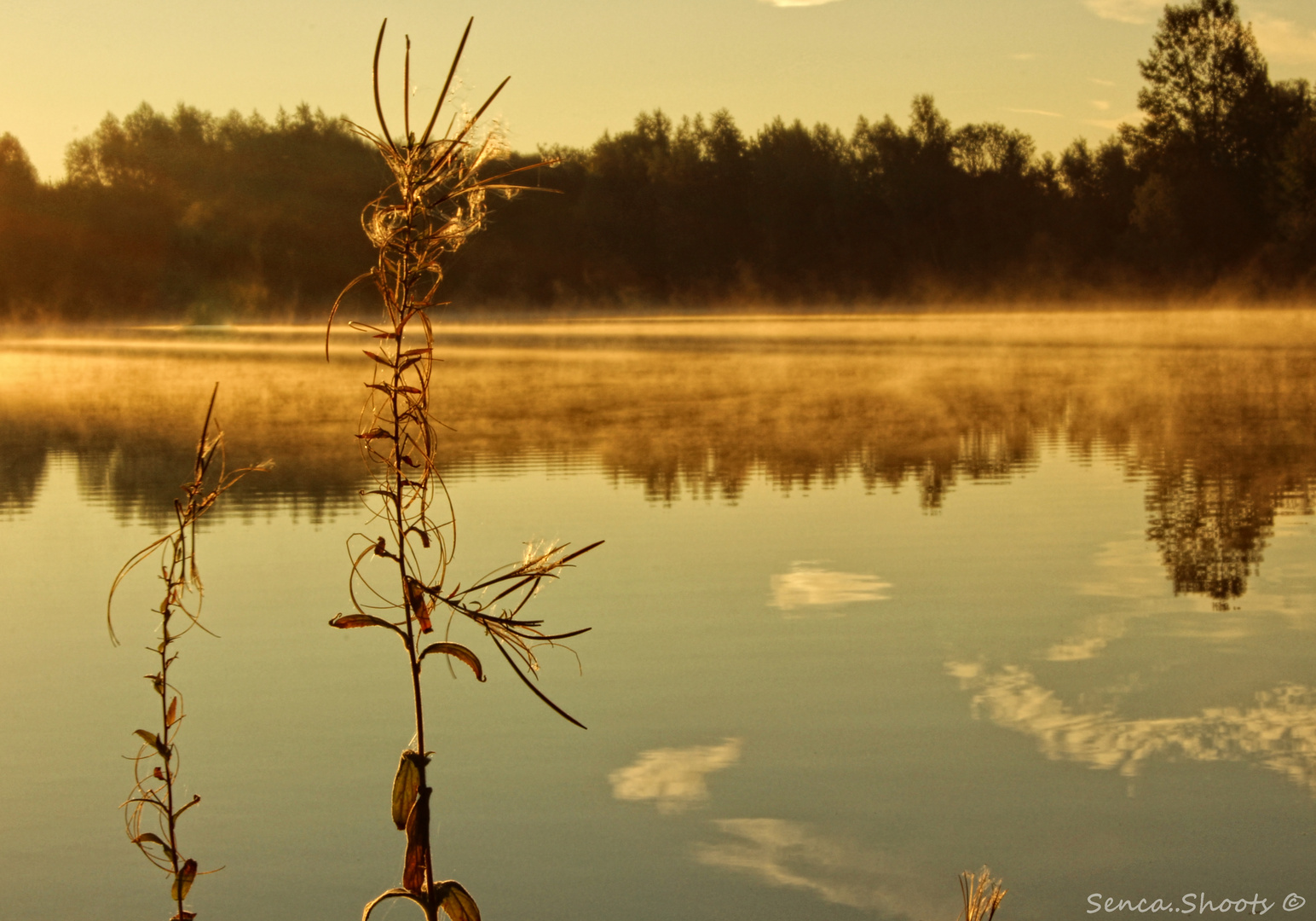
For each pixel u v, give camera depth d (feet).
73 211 225.35
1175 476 39.58
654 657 19.94
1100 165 241.55
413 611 5.94
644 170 258.16
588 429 55.01
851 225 259.19
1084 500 35.22
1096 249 239.30
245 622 22.45
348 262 220.64
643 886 12.29
